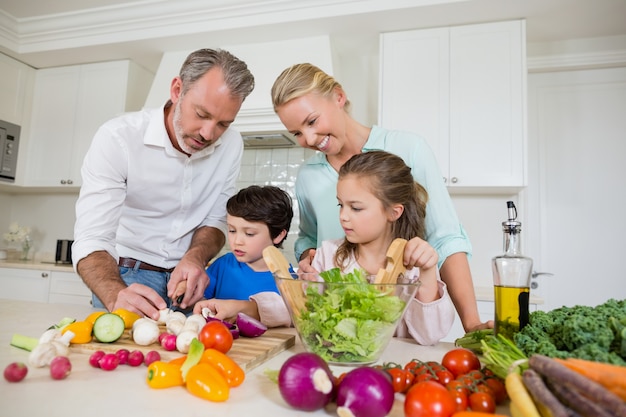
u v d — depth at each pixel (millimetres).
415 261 772
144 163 1309
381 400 420
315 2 2316
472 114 2287
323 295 624
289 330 949
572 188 2516
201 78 1086
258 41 2604
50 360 582
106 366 579
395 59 2410
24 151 3090
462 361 577
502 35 2293
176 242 1475
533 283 2502
